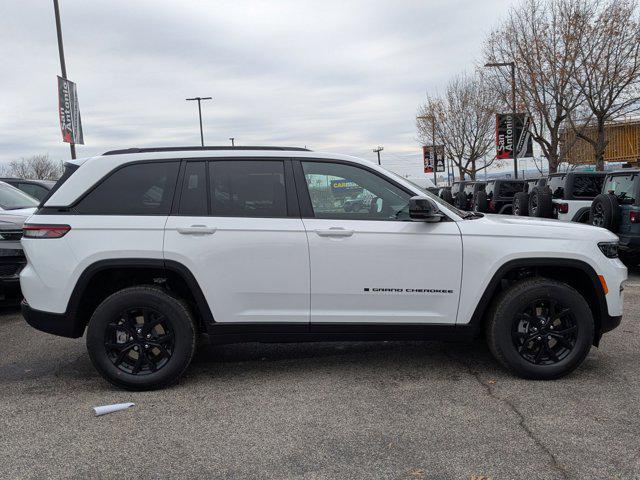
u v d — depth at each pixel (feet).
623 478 9.18
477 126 109.19
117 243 12.98
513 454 10.03
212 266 13.11
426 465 9.73
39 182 38.19
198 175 13.53
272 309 13.39
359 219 13.47
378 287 13.34
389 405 12.37
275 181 13.60
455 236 13.35
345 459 10.02
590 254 13.48
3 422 11.79
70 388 13.83
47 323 13.20
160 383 13.37
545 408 11.98
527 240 13.44
